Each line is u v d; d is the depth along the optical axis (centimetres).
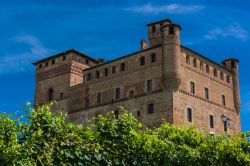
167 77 6206
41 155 1238
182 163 1733
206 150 1861
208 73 7056
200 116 6538
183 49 6544
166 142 1727
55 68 8212
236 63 7844
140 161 1534
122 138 1495
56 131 1304
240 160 1964
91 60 8444
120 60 7088
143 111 6394
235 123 7419
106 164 1416
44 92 8262
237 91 7688
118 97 6888
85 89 7500
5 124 1192
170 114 6006
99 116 1530
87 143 1388
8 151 1139
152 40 7431
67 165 1309
